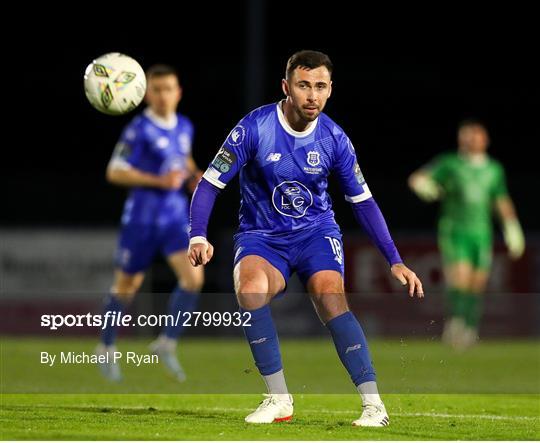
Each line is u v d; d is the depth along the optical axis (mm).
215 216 64250
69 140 89375
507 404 26781
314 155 21531
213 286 58938
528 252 60688
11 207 65062
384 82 96438
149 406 24594
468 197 51188
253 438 18578
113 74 25484
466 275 51406
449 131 93812
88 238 58844
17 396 26266
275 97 94688
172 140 38156
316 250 21859
